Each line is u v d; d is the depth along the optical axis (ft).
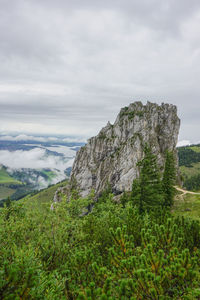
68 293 27.84
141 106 431.43
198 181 526.98
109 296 19.74
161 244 33.22
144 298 22.77
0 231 40.27
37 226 52.60
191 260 25.94
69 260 40.68
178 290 24.31
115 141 410.11
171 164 165.07
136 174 322.14
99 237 53.16
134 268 26.37
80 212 78.48
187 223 44.45
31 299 18.80
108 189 322.96
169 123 361.92
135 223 43.98
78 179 414.62
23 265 20.48
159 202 140.15
